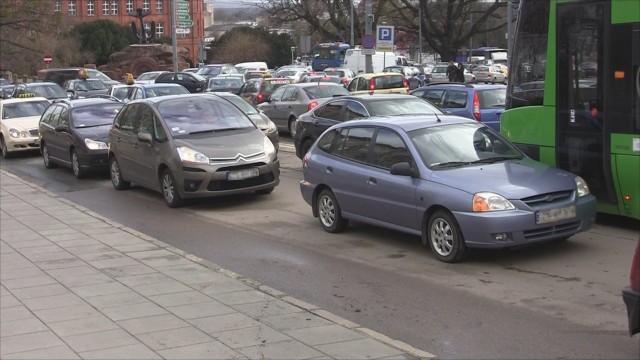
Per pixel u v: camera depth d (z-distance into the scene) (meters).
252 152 11.17
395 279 6.90
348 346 4.91
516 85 9.74
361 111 13.18
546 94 9.23
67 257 7.95
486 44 100.00
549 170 7.69
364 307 6.09
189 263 7.50
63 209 11.27
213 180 10.81
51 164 17.16
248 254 8.20
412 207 7.68
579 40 8.73
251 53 84.00
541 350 4.95
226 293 6.33
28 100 20.86
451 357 4.87
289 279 7.08
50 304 6.15
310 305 5.89
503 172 7.46
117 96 24.06
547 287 6.44
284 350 4.87
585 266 7.07
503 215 6.85
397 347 4.86
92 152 14.73
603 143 8.50
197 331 5.32
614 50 8.27
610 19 8.28
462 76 33.47
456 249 7.20
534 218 6.93
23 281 6.96
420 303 6.13
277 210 10.81
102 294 6.41
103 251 8.20
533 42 9.45
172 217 10.66
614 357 4.78
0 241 8.96
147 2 116.50
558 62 9.02
